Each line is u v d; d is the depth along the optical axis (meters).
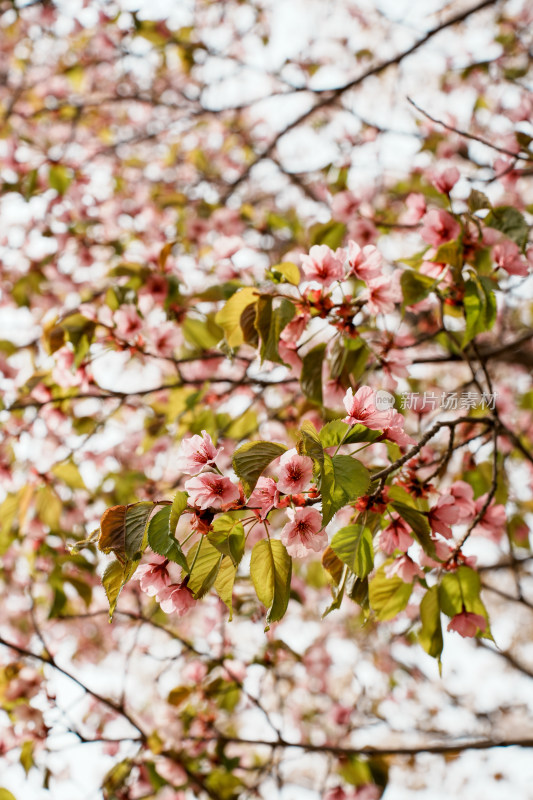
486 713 6.32
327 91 5.33
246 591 4.17
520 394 4.97
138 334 3.14
